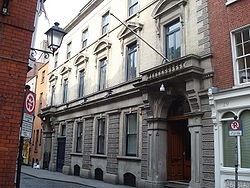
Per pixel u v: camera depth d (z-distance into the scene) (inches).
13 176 239.9
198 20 465.1
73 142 837.8
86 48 866.1
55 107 1002.1
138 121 569.9
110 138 647.1
